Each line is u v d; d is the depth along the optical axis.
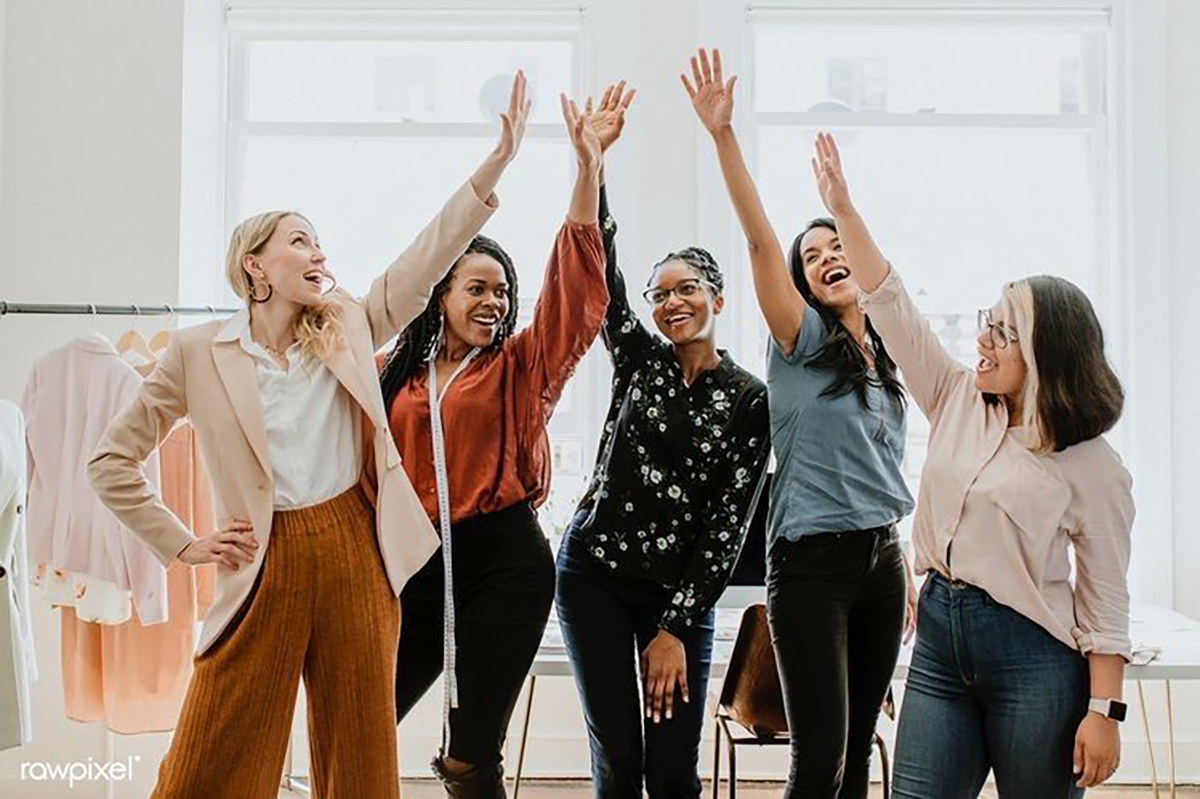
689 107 3.49
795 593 2.08
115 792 3.29
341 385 1.85
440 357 2.18
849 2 3.56
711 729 3.41
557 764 3.44
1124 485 1.80
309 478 1.79
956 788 1.85
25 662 2.23
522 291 3.67
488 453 2.09
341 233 3.72
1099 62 3.63
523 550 2.10
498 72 3.71
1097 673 1.76
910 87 3.68
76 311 2.50
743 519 2.19
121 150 3.31
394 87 3.73
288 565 1.76
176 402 1.85
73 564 2.62
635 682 2.17
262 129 3.68
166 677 2.77
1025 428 1.80
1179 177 3.47
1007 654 1.80
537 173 3.69
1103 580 1.79
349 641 1.79
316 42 3.73
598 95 3.52
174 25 3.33
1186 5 3.49
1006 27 3.59
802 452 2.08
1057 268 3.65
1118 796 3.31
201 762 1.75
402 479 1.86
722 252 3.48
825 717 2.04
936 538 1.89
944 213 3.66
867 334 2.18
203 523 2.84
